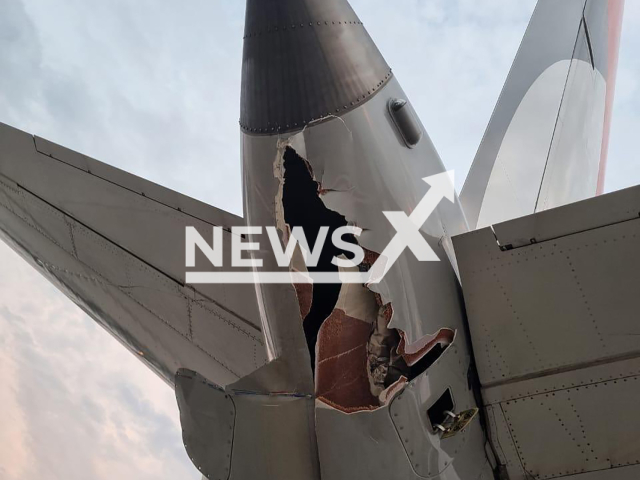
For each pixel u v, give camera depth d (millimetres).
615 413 3066
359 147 3016
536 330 3174
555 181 5062
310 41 2982
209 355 4328
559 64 5719
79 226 4773
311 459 3146
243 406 3109
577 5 6078
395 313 3086
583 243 3107
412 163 3168
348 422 3062
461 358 3213
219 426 3148
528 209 4773
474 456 3205
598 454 3092
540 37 5867
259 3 2998
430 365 3090
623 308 3059
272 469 3125
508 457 3238
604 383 3082
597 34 6219
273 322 3285
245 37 3059
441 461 3094
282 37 2982
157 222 4523
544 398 3164
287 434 3133
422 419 3047
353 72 3029
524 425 3197
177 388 3205
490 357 3242
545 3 6047
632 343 3049
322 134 2994
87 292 4812
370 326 3193
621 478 3057
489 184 4945
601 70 6238
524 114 5387
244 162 3176
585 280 3104
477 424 3242
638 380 3039
